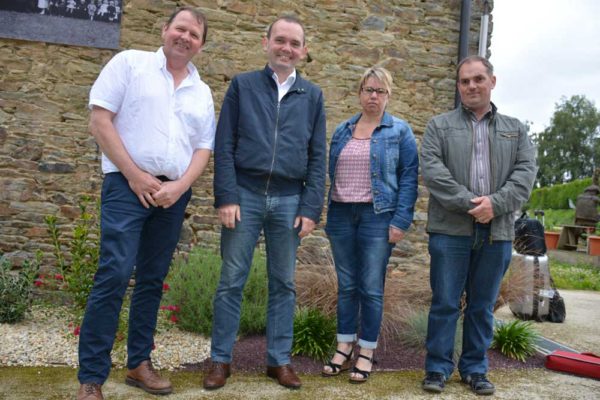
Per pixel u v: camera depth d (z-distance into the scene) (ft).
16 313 12.17
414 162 9.96
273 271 9.45
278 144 8.96
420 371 10.59
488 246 9.37
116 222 7.90
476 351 9.73
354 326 10.27
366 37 16.98
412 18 17.21
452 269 9.49
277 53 8.97
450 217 9.43
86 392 7.63
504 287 15.64
